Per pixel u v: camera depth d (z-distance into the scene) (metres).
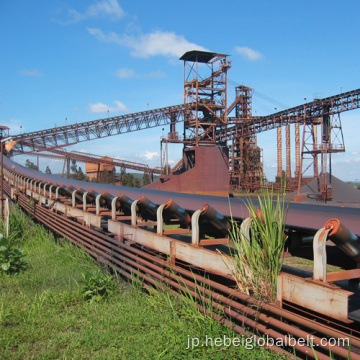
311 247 5.15
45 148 58.44
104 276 6.97
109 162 71.56
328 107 39.56
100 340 4.59
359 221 4.32
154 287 6.19
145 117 58.44
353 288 4.88
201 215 5.84
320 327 3.38
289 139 69.50
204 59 58.00
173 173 58.56
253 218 4.58
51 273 8.01
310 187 38.41
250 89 67.88
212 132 59.53
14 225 13.55
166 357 3.99
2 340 4.61
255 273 4.36
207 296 5.15
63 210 12.83
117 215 9.82
